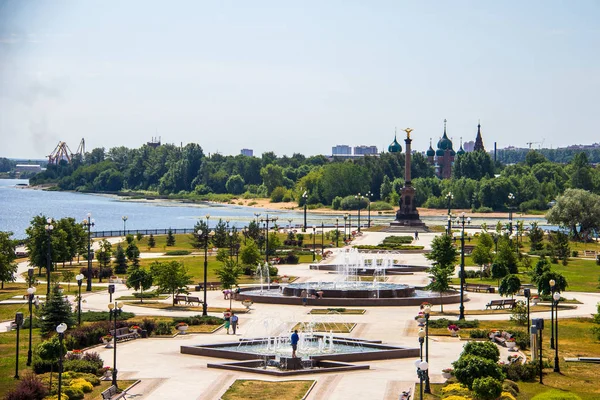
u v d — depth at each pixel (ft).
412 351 189.78
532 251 442.91
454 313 254.88
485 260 363.35
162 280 268.21
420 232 603.67
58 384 153.79
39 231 349.61
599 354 194.80
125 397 152.66
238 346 199.21
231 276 283.59
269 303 273.54
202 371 173.88
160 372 172.86
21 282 329.31
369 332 219.00
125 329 211.61
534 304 272.31
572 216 565.12
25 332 218.59
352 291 275.18
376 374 170.71
